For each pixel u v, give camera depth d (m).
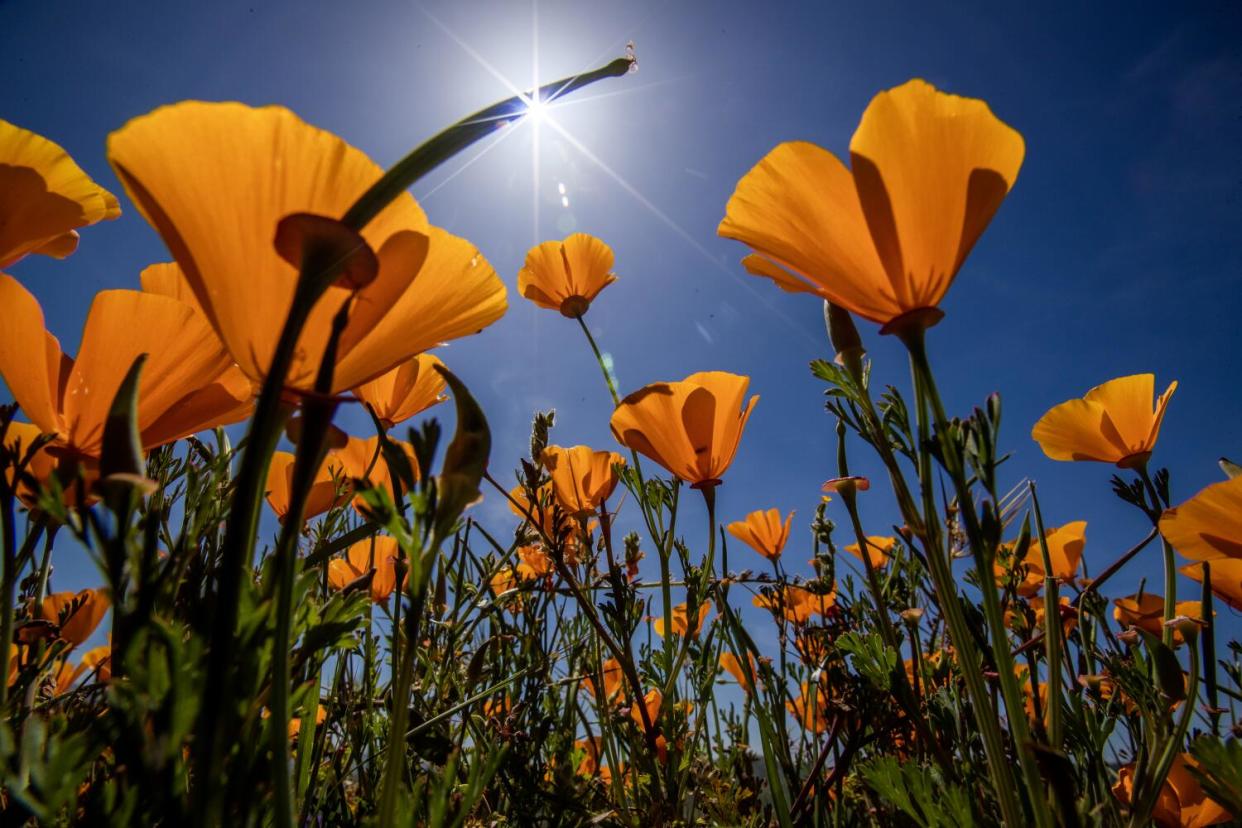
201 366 0.10
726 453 0.23
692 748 0.24
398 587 0.17
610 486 0.26
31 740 0.06
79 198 0.11
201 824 0.05
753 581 0.27
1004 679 0.10
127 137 0.06
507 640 0.26
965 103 0.10
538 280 0.35
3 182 0.10
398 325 0.08
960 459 0.11
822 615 0.27
